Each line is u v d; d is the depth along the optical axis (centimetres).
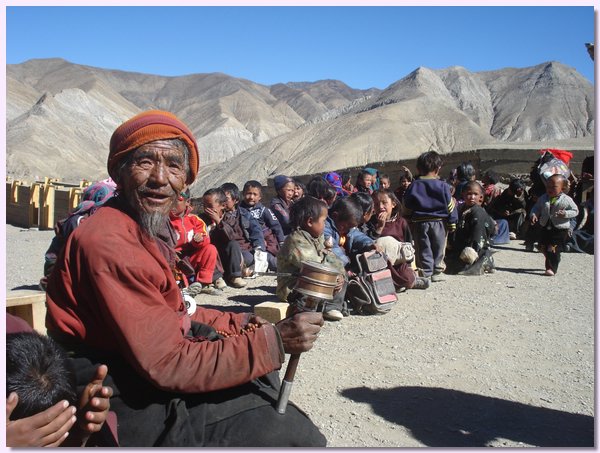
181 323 296
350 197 786
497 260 1152
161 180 278
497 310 766
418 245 924
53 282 278
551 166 1366
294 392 497
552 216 995
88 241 264
